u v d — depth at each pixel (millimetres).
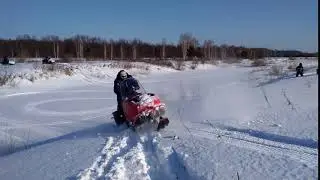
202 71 54969
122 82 9742
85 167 6043
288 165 5512
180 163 6000
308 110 10945
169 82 31922
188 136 7910
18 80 27734
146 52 98812
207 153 6328
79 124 12344
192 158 6074
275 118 10039
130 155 6566
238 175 5027
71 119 13516
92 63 46219
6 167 6809
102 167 6008
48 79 30453
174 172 5719
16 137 10875
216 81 31109
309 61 71938
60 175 5773
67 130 11445
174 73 49219
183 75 43969
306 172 5148
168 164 6062
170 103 14703
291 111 10922
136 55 88062
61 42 89062
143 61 58469
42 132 11469
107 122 12125
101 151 6992
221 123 9672
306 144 7340
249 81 29047
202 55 98625
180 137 7805
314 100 13039
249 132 8641
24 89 25531
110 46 84688
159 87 26344
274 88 18312
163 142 7348
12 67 35562
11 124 13008
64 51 88500
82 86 29125
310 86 18422
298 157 6086
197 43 102438
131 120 8781
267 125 9188
